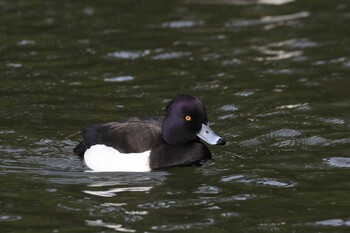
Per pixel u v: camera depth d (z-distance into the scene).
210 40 18.50
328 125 13.38
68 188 10.98
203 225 9.70
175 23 19.89
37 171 11.62
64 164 11.91
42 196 10.67
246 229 9.59
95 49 17.98
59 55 17.61
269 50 17.69
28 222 9.83
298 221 9.81
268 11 20.86
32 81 15.88
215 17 20.39
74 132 13.12
